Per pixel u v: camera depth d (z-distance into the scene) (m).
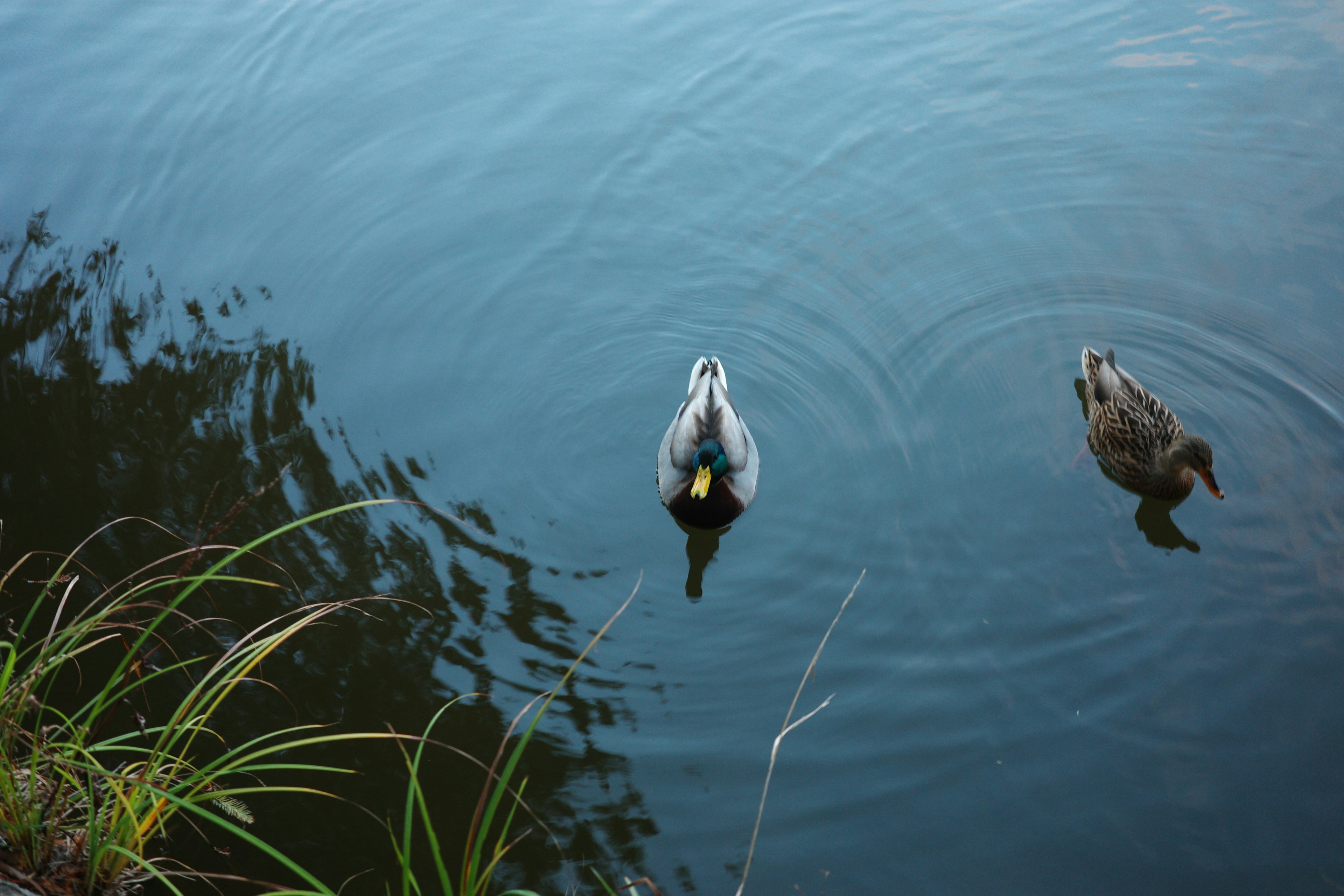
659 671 4.84
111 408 5.18
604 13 6.28
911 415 5.25
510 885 4.53
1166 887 4.52
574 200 5.69
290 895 4.07
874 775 4.67
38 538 4.93
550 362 5.38
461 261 5.55
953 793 4.64
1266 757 4.66
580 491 5.16
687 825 4.61
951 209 5.66
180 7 6.26
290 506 5.03
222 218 5.61
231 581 4.89
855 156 5.80
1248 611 4.85
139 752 4.62
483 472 5.16
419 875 4.53
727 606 4.95
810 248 5.59
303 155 5.77
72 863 4.30
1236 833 4.57
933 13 6.27
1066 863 4.55
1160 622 4.85
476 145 5.82
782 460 5.21
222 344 5.33
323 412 5.22
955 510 5.07
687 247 5.60
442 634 4.86
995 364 5.32
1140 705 4.74
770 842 4.59
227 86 5.96
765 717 4.76
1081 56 6.07
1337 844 4.55
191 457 5.09
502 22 6.24
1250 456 5.11
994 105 5.93
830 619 4.91
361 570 4.95
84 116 5.83
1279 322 5.32
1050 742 4.70
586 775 4.67
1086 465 5.14
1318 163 5.67
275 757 4.66
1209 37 6.11
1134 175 5.69
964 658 4.83
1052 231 5.58
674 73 6.05
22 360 5.25
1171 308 5.38
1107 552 4.98
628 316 5.46
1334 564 4.90
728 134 5.86
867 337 5.40
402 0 6.31
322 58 6.09
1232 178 5.66
